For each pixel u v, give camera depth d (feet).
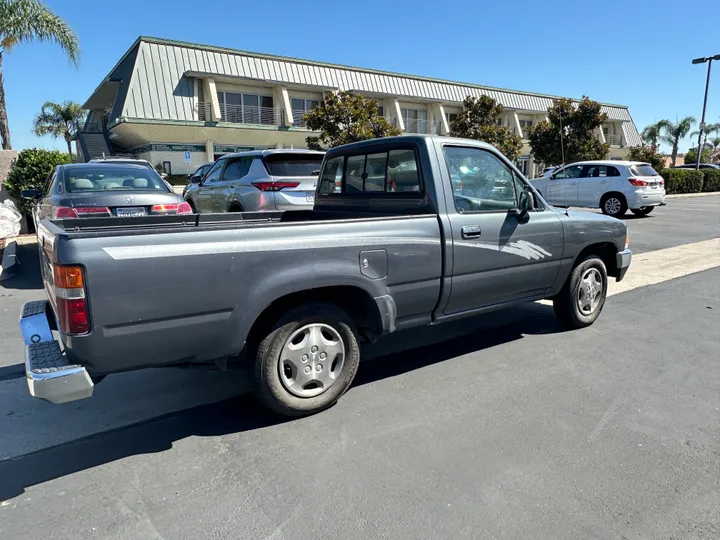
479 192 13.46
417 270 11.95
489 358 14.55
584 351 15.01
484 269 13.30
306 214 16.55
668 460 9.37
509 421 10.84
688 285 23.22
